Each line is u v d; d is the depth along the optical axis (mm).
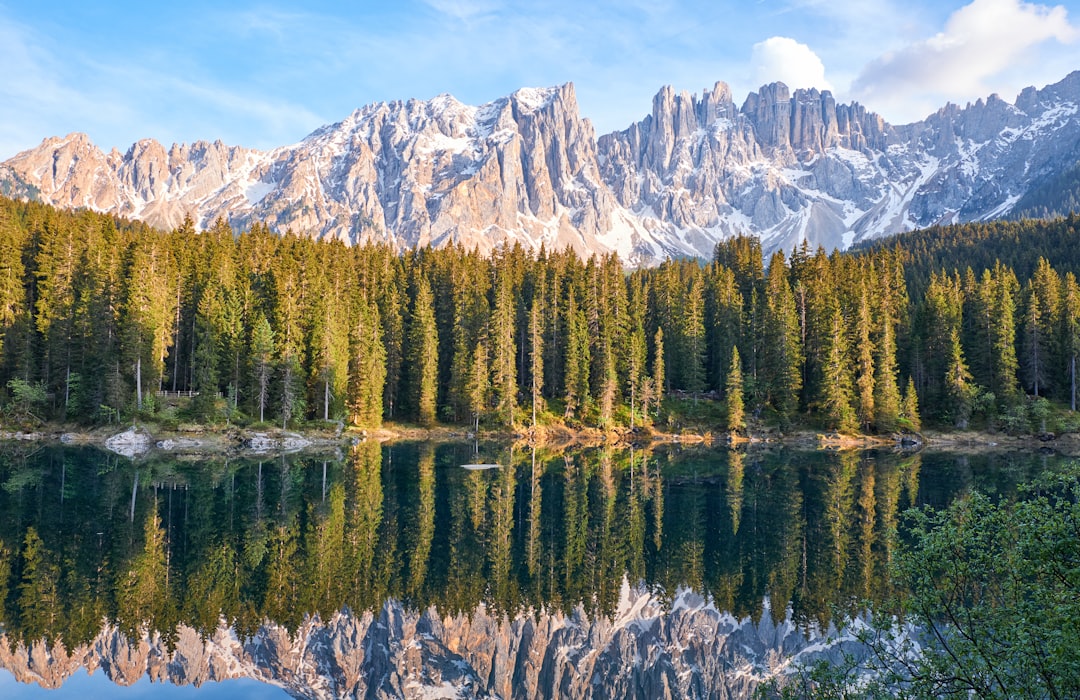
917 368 98125
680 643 28734
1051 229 175000
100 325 77438
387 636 29531
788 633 28625
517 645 29203
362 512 46219
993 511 12844
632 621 30812
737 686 25016
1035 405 88438
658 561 37406
